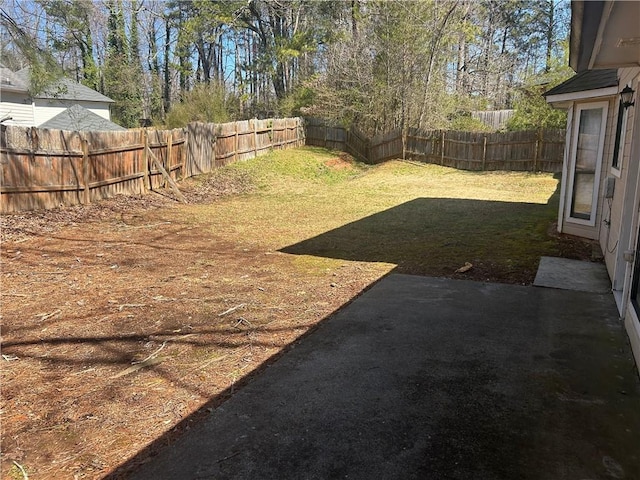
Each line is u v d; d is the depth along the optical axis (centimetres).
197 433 231
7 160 711
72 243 647
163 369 302
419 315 389
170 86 3312
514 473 199
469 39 2150
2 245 611
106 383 284
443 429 231
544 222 796
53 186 794
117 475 202
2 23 686
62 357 320
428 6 1723
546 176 1409
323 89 1977
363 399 260
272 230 771
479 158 1588
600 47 297
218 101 1852
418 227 784
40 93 773
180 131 1184
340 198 1119
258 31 2633
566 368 294
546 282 473
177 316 396
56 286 473
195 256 604
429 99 1822
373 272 527
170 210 926
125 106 2805
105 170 915
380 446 218
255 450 216
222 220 849
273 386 277
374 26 1811
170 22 2748
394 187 1304
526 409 248
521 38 3181
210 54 3500
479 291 450
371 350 324
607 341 334
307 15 2436
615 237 464
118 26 2762
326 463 206
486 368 295
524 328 359
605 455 210
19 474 204
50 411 254
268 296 448
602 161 621
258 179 1365
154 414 250
